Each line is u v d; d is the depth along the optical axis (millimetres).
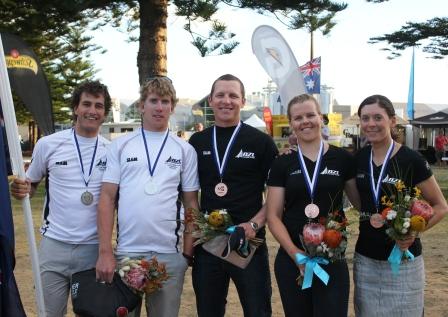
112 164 3641
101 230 3545
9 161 3514
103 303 3326
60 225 3684
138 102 4039
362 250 3494
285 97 9180
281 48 9219
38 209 11883
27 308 5461
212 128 3984
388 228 3250
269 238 8789
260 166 3840
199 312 3846
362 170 3490
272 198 3578
